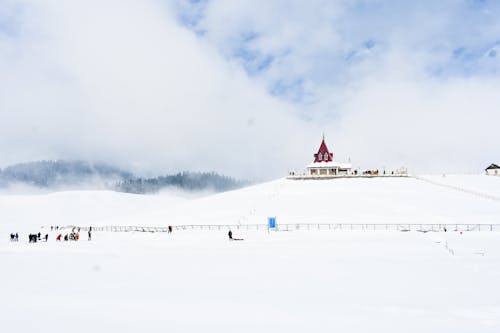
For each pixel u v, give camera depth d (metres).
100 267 36.34
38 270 35.16
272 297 24.30
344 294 24.94
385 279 29.27
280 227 75.00
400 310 21.39
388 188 114.56
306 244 53.16
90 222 99.44
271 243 55.16
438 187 114.56
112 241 64.00
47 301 23.66
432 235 62.59
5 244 62.41
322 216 85.38
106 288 27.12
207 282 28.77
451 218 79.31
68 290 26.58
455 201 96.38
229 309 21.77
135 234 74.06
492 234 63.03
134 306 22.44
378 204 94.94
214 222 84.81
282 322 19.55
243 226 78.19
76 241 65.62
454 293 24.94
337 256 41.53
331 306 22.25
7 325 19.36
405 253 43.41
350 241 55.91
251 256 42.25
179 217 94.25
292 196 109.19
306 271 32.72
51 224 107.19
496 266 34.38
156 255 44.56
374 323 19.31
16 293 25.84
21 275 32.62
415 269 33.19
